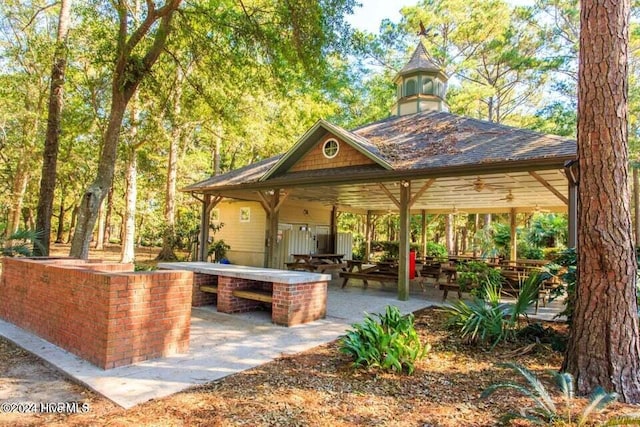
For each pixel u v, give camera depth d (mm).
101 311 4031
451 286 8516
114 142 9250
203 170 22328
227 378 3830
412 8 20359
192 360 4336
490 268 8656
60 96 9602
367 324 4523
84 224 8742
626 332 3551
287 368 4156
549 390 3607
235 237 15430
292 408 3199
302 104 17062
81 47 10297
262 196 11461
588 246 3711
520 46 19828
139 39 8883
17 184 16500
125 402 3223
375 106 22875
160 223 18141
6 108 14086
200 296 7512
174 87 11648
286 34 8953
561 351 4852
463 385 3773
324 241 16641
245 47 9562
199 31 9727
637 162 16531
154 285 4348
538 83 21188
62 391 3477
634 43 16625
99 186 9016
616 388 3459
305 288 6367
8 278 6016
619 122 3619
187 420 2945
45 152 9367
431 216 25750
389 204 16000
